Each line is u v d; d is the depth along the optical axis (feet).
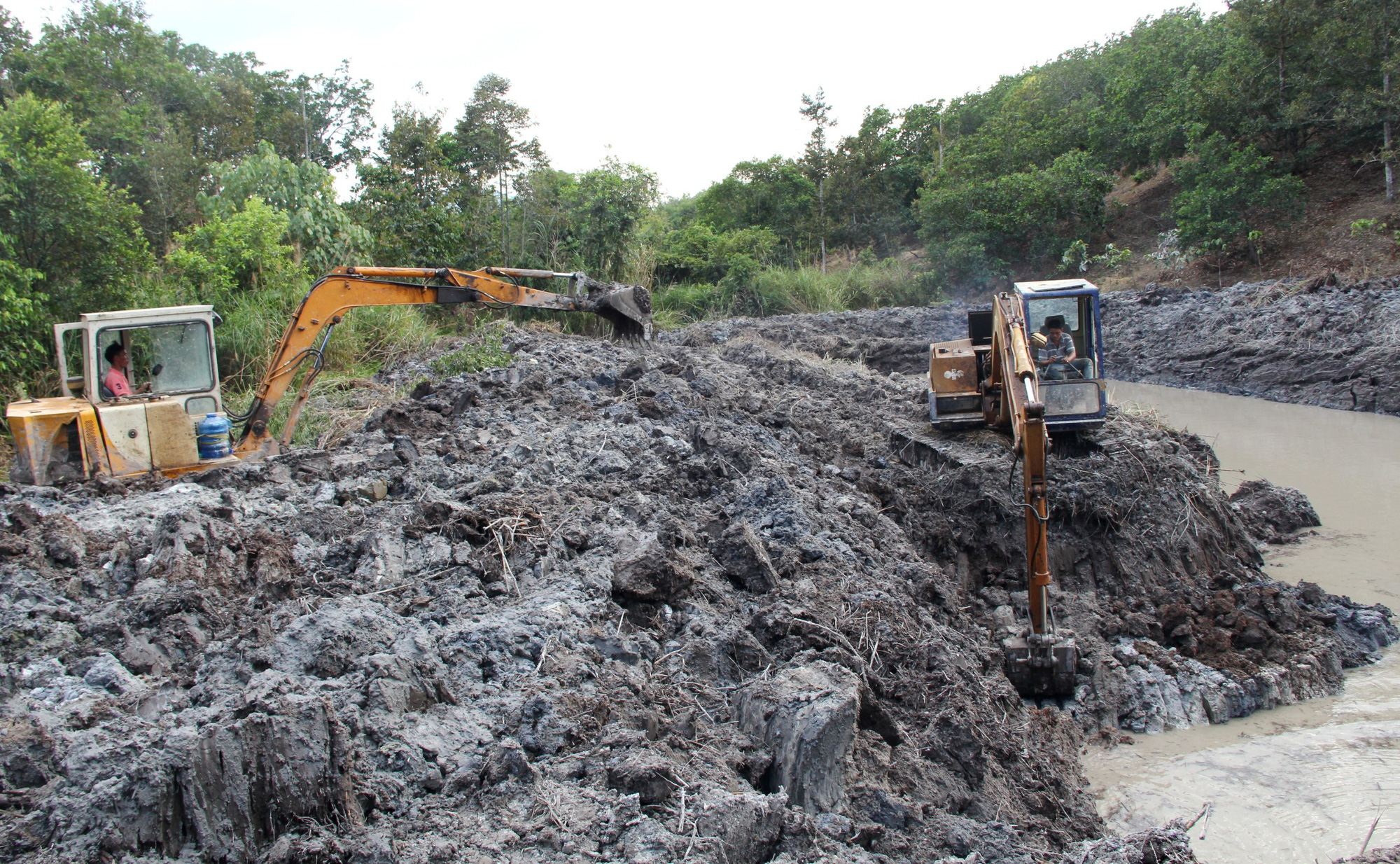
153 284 53.57
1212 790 22.98
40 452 28.78
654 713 17.71
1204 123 112.16
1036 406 24.53
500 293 38.24
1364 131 106.11
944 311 91.50
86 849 12.57
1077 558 34.09
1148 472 37.11
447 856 13.26
